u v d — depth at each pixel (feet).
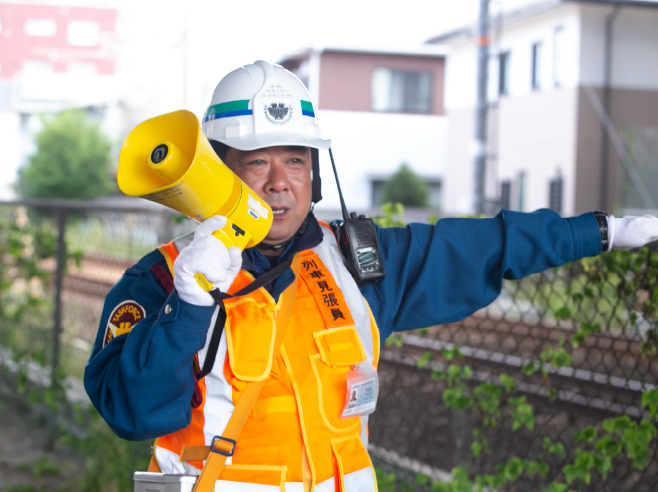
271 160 6.33
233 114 6.46
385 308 6.50
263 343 5.69
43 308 20.13
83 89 102.42
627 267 9.19
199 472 5.69
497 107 61.62
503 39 61.72
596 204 56.34
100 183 84.33
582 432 9.71
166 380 5.18
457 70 67.26
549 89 57.93
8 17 121.70
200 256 4.98
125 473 13.67
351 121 70.33
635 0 54.49
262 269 6.25
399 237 6.83
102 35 121.29
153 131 5.56
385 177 71.31
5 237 20.21
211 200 5.27
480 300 6.76
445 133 71.77
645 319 9.07
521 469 10.47
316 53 69.00
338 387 5.91
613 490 10.39
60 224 18.49
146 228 17.61
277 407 5.73
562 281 11.18
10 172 97.81
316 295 6.08
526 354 14.16
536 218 6.75
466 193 66.80
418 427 14.07
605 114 55.57
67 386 17.81
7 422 19.16
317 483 5.73
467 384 12.59
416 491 11.89
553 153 57.62
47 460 16.30
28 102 99.71
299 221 6.38
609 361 14.71
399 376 13.88
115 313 6.02
